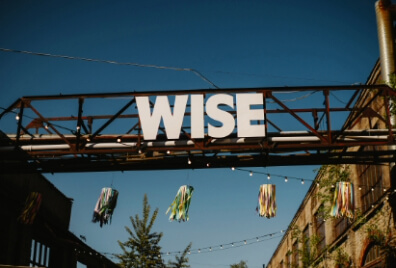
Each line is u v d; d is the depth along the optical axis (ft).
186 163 48.34
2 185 53.78
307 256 78.07
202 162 48.19
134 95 45.75
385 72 54.60
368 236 52.65
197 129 44.73
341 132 44.78
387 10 57.11
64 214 74.54
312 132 45.14
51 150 47.19
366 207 62.08
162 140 45.55
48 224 65.46
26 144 48.01
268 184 46.93
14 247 56.59
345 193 48.91
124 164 48.85
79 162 48.55
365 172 62.59
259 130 44.14
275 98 45.03
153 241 86.79
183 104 45.29
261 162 47.67
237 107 44.78
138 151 45.55
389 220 50.11
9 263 55.11
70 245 71.87
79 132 45.96
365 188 62.59
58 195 72.28
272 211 46.26
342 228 70.69
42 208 64.54
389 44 55.52
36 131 49.14
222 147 45.27
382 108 53.83
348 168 63.98
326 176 68.74
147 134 44.78
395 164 50.37
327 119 44.70
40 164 48.83
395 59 54.70
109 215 47.21
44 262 67.41
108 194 47.34
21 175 59.31
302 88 45.01
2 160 48.44
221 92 45.27
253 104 44.80
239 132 44.21
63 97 45.88
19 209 56.95
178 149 45.85
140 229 86.84
